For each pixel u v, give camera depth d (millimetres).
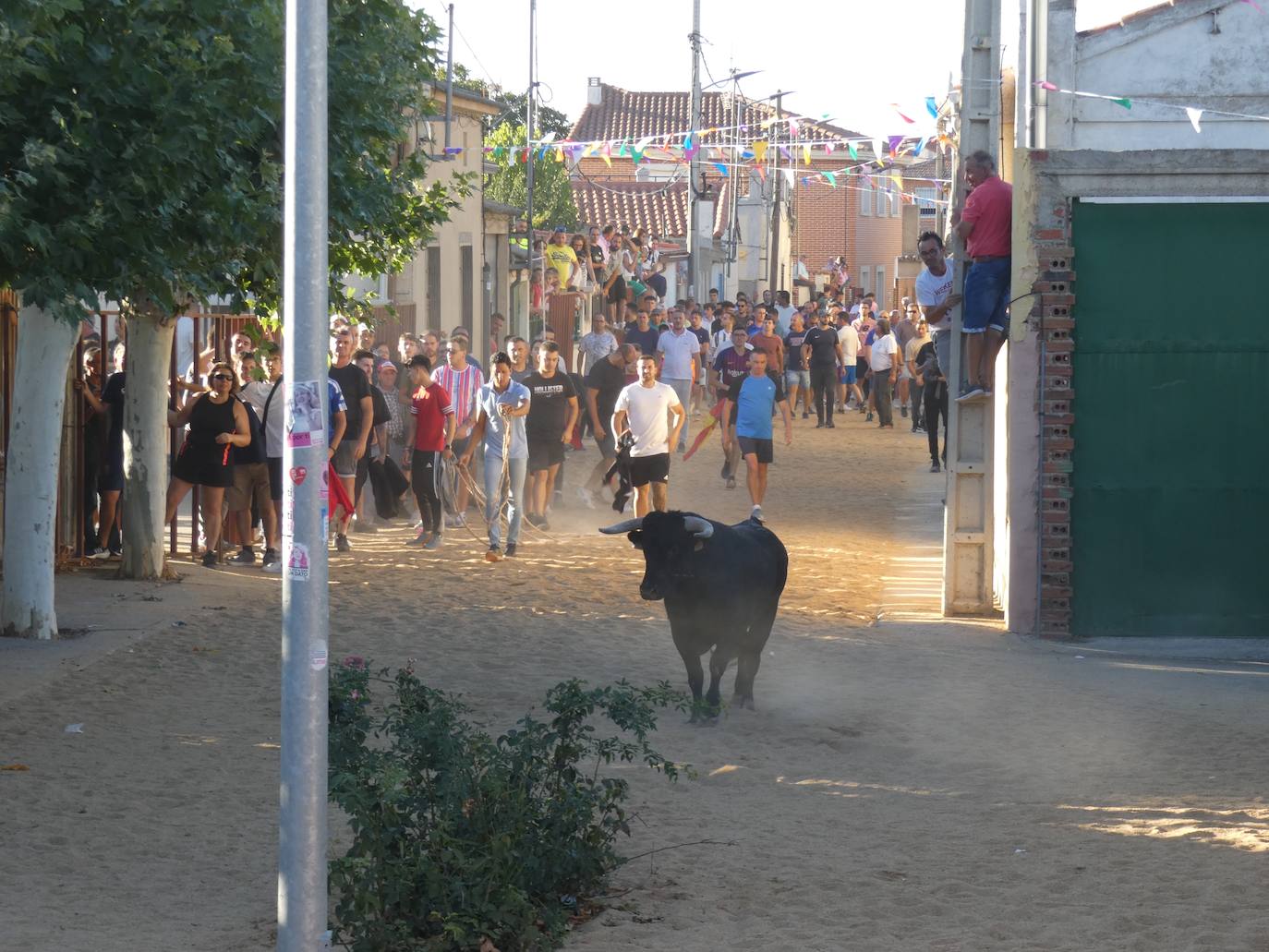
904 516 22484
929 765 10031
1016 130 18609
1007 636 14508
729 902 7316
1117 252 14398
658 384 19062
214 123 11102
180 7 11109
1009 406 14578
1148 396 14484
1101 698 12008
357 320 17922
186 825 8664
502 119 51594
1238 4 20047
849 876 7656
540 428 20125
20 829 8500
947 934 6746
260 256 13547
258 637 13875
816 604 15953
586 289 41500
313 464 5910
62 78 10406
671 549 10453
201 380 19141
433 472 18891
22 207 10211
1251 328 14398
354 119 14430
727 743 10516
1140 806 8930
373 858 6707
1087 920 6898
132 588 16000
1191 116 17797
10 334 16156
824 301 57188
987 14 15469
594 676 12453
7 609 13469
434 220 17125
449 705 7855
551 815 7477
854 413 40594
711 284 68625
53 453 13523
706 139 64750
